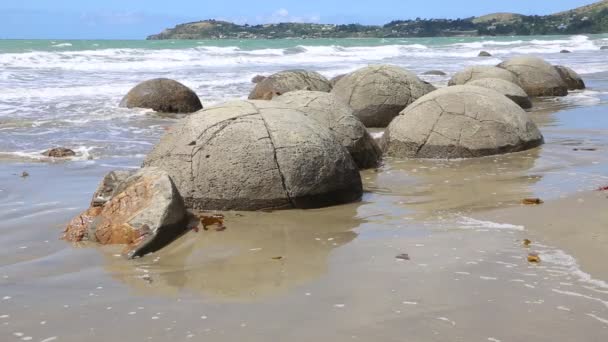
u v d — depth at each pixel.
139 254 5.79
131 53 35.88
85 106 17.67
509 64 20.45
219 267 5.48
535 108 16.70
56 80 23.83
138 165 10.05
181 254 5.82
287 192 7.15
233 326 4.29
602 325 4.19
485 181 8.59
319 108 9.69
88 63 30.45
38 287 5.06
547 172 8.97
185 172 7.20
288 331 4.19
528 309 4.45
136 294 4.90
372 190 8.24
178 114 17.14
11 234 6.47
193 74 27.56
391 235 6.27
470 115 10.48
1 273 5.38
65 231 6.44
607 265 5.25
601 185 8.01
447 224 6.60
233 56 38.12
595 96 19.62
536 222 6.52
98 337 4.18
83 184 8.71
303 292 4.86
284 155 7.21
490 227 6.43
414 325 4.24
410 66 34.62
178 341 4.09
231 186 7.10
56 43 46.47
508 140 10.38
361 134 9.70
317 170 7.29
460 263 5.39
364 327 4.22
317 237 6.27
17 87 21.39
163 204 6.18
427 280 5.03
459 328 4.18
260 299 4.75
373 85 14.50
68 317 4.49
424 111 10.66
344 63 35.59
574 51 54.25
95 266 5.55
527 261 5.40
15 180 8.93
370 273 5.23
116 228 6.11
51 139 12.52
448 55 46.38
